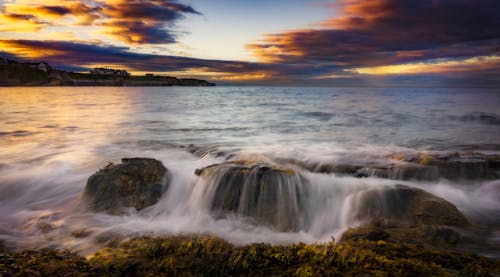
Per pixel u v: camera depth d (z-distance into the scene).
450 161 11.35
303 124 26.39
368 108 41.25
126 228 7.34
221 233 7.12
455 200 9.34
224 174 9.11
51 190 10.41
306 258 4.73
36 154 14.79
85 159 13.88
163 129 23.11
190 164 12.40
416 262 4.53
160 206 8.92
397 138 19.31
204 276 4.46
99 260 4.88
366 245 5.48
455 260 4.88
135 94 95.44
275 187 8.59
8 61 183.00
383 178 10.35
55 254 5.08
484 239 6.63
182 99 69.00
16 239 6.93
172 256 5.00
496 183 10.44
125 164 9.84
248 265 4.65
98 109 40.03
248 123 26.97
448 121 27.62
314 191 8.80
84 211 8.45
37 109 38.75
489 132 21.70
